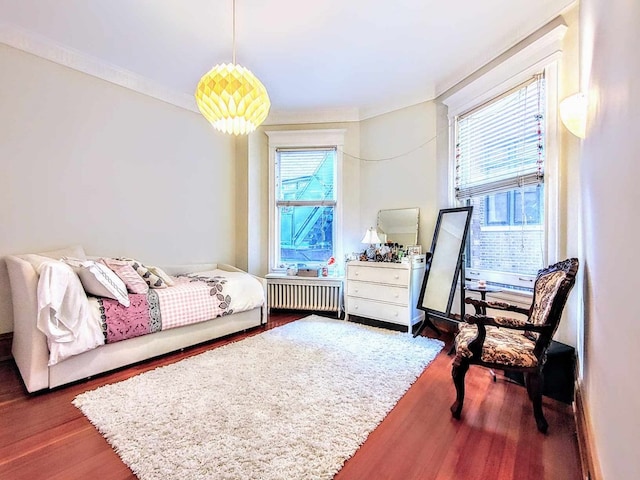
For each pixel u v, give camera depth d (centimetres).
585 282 182
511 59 273
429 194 373
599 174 136
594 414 139
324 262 449
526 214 273
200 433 170
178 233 389
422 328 330
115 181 333
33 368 208
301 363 259
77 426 178
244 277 359
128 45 289
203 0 230
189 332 296
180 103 387
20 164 274
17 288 234
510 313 282
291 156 453
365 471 147
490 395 215
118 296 247
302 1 232
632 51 83
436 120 367
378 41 282
